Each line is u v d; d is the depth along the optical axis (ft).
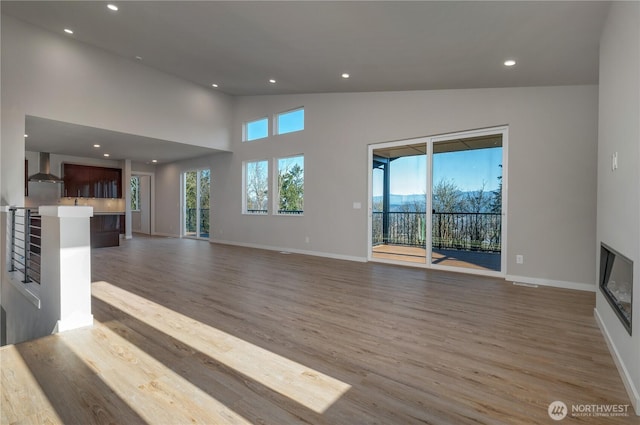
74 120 17.87
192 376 6.11
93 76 18.63
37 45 16.55
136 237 32.45
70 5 13.33
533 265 13.55
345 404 5.31
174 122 22.68
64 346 7.32
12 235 13.32
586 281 12.46
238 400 5.39
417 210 17.10
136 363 6.59
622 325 6.24
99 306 10.20
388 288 12.67
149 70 21.22
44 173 26.18
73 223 8.32
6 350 7.09
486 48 10.20
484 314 9.67
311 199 21.40
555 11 7.64
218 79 21.13
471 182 15.34
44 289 9.35
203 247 25.04
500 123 14.28
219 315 9.45
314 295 11.64
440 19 8.77
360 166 19.04
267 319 9.16
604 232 8.18
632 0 5.98
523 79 12.65
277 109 23.57
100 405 5.23
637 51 5.69
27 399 5.37
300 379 6.05
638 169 5.55
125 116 20.06
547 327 8.67
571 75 11.66
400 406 5.26
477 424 4.83
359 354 7.07
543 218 13.32
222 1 10.26
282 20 10.64
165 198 34.47
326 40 11.57
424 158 16.83
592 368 6.53
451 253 15.99
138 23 13.76
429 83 14.93
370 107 18.61
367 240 18.84
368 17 9.35
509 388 5.80
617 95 6.97
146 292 11.89
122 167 31.60
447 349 7.34
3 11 14.88
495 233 14.67
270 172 24.07
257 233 24.98
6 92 15.62
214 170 28.50
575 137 12.70
